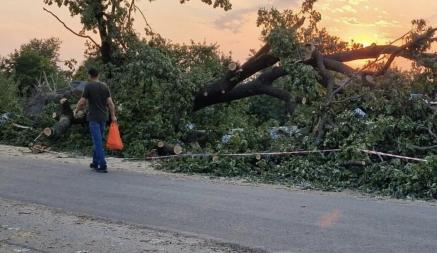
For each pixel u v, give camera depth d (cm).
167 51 1670
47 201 768
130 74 1505
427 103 1148
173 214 702
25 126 1617
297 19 1477
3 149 1404
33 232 606
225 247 557
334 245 567
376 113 1190
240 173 1074
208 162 1116
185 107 1528
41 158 1229
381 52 1332
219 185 932
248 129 1297
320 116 1185
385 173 928
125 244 564
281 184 979
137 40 1661
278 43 1415
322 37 1498
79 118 1452
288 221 670
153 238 589
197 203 769
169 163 1145
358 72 1314
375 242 579
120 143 1086
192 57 1817
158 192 847
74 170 1047
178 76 1502
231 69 1577
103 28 1714
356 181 977
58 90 1842
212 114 1733
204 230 625
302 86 1380
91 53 1822
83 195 813
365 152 1005
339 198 836
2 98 2278
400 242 580
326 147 1111
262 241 581
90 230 620
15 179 931
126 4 1723
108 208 733
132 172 1057
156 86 1494
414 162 1014
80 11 1719
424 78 1232
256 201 791
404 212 731
